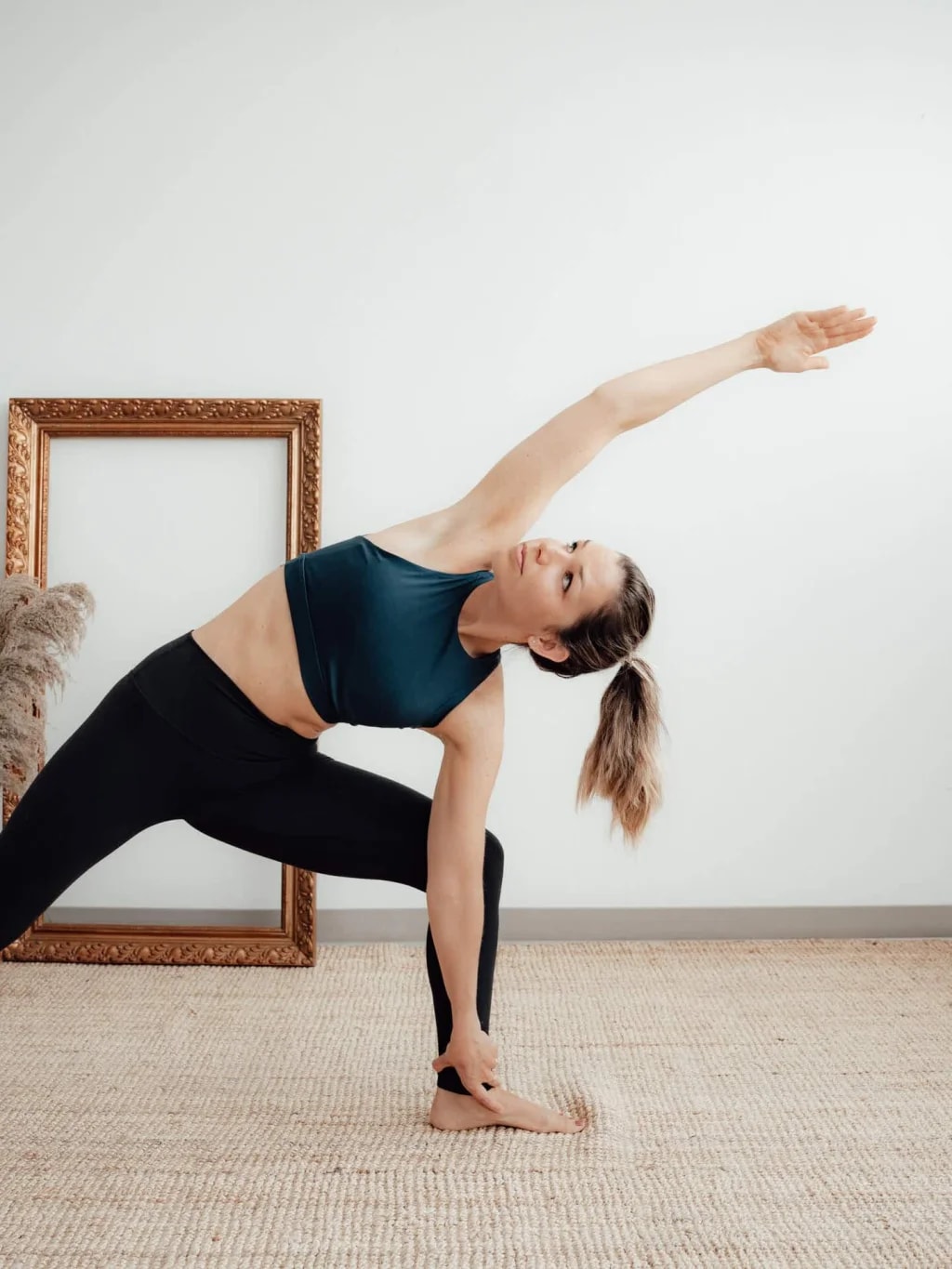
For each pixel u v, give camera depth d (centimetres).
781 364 214
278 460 342
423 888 228
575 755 351
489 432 346
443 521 213
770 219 345
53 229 342
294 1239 188
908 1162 218
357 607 198
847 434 349
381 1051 271
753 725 354
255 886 346
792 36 344
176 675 206
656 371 210
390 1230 191
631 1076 257
